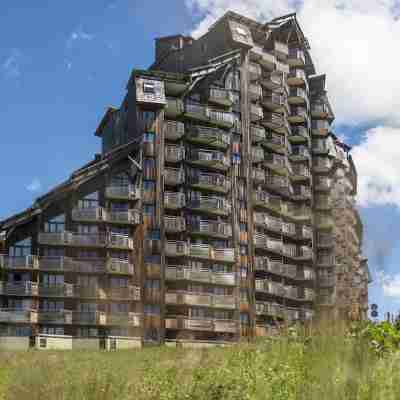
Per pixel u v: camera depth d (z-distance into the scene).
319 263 92.56
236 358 10.28
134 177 78.06
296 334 9.85
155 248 77.25
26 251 72.75
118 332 70.81
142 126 80.88
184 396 9.74
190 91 85.00
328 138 102.31
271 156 92.75
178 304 76.56
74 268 71.94
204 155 83.00
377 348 9.80
